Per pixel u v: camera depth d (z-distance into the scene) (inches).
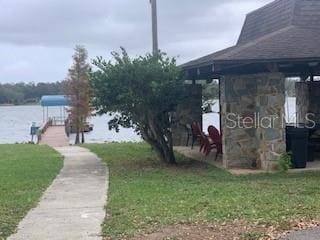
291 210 369.4
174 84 655.1
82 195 468.8
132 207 399.2
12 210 407.5
